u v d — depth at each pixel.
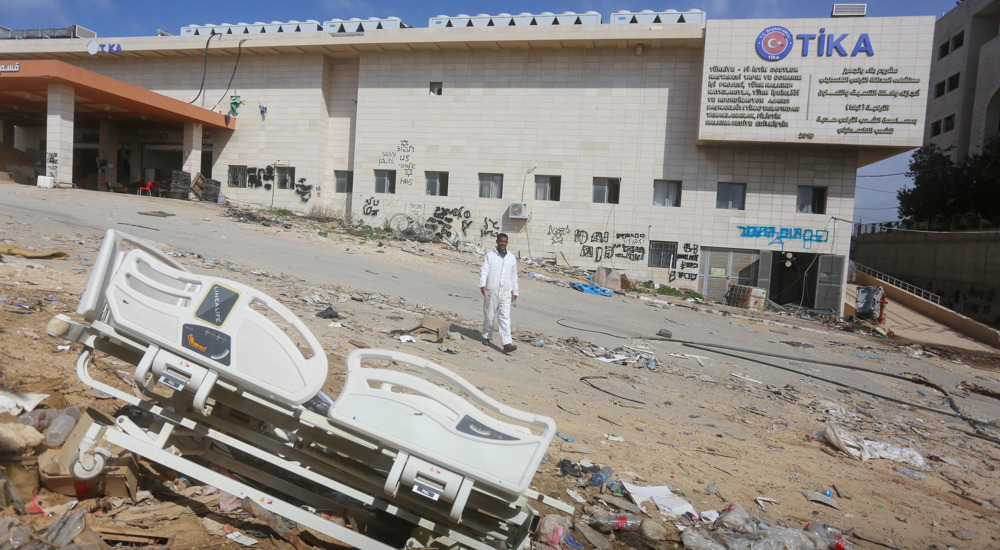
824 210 25.56
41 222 14.58
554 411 7.04
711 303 24.09
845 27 23.62
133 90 24.14
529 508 3.79
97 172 31.84
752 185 25.73
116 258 3.64
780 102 24.12
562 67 26.97
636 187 26.55
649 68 26.36
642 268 26.56
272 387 3.39
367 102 28.53
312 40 27.70
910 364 15.34
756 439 7.27
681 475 5.64
